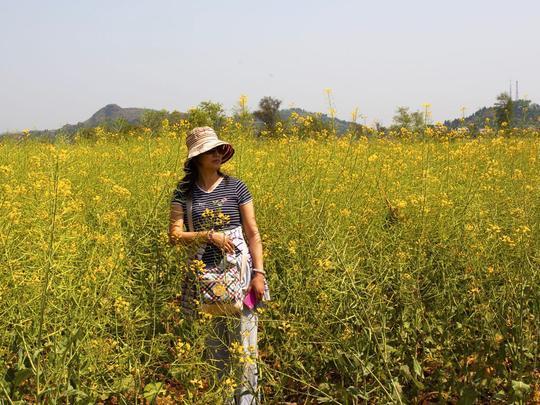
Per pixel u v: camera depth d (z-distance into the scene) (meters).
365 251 4.33
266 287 3.81
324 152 7.22
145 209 5.31
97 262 3.73
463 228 4.70
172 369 3.45
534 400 3.32
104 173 6.61
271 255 4.68
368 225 5.00
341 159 7.12
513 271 3.89
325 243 4.17
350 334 3.67
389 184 6.27
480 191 5.88
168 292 4.33
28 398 3.36
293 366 3.81
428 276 4.26
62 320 3.35
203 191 3.81
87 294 3.47
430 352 3.77
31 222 3.97
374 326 3.75
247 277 3.70
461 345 3.77
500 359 3.42
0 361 3.18
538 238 4.27
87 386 3.37
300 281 4.14
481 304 3.82
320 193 5.76
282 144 7.99
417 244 4.42
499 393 3.30
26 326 3.31
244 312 3.67
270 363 4.12
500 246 4.25
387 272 4.15
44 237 3.66
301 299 3.92
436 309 4.06
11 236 3.64
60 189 3.49
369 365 3.48
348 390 3.32
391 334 3.95
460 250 4.41
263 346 4.24
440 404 3.44
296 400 3.84
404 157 7.98
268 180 6.29
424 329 3.85
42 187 4.13
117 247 3.81
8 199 4.33
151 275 4.35
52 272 3.35
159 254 4.52
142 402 3.43
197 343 3.53
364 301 3.88
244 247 3.76
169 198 5.37
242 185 3.88
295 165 6.20
